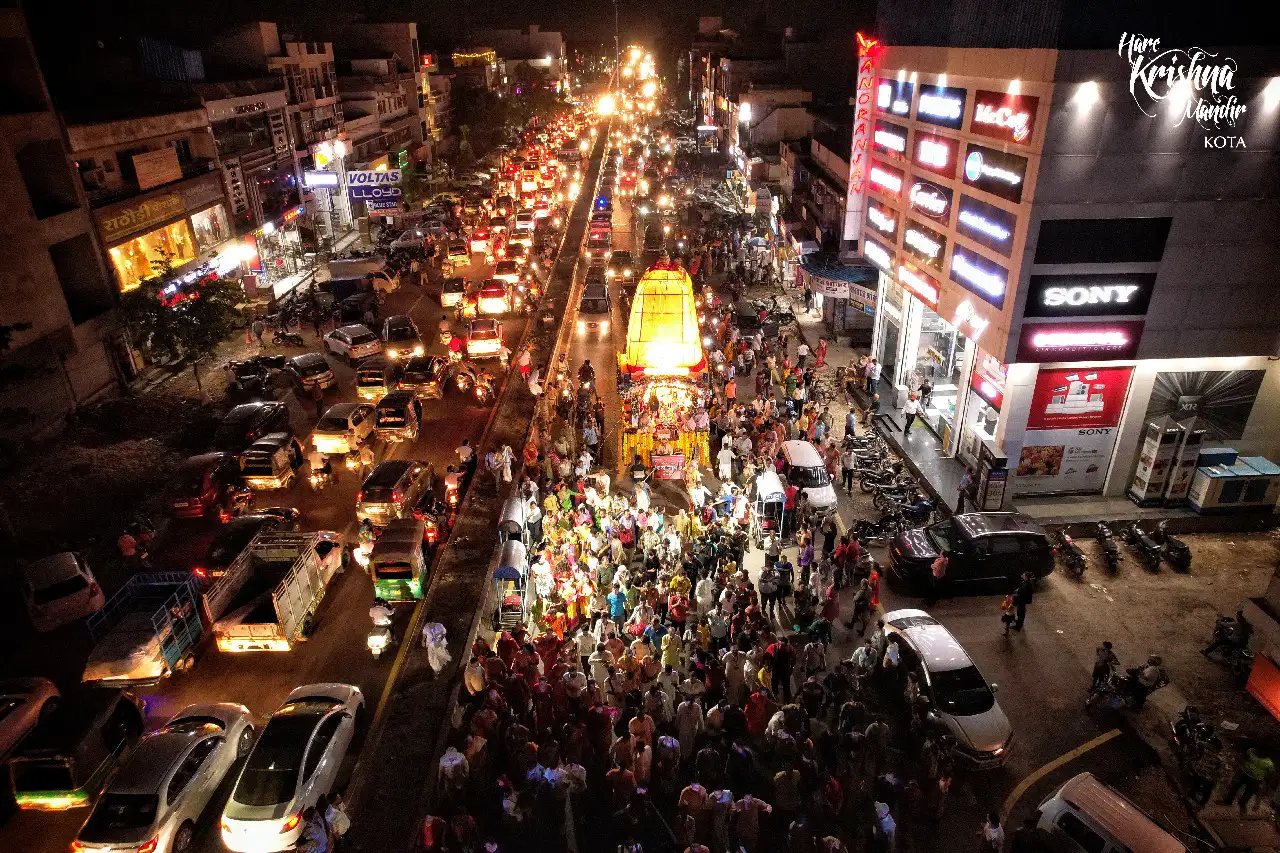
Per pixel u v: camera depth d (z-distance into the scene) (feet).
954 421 85.46
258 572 66.74
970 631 62.64
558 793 45.85
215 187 139.23
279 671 60.29
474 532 77.30
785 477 79.36
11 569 72.95
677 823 46.03
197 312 109.29
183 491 80.69
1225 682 57.11
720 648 58.34
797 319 134.92
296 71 185.26
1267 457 75.82
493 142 337.31
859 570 67.41
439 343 132.05
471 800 47.80
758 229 175.52
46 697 54.60
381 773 50.01
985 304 73.46
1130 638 61.57
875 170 101.91
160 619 58.75
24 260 92.02
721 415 92.89
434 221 195.00
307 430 101.30
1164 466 74.84
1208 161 63.67
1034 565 66.39
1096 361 70.95
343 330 123.24
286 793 44.37
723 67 255.09
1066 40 60.34
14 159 91.30
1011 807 47.57
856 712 49.93
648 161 276.62
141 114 119.85
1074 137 62.59
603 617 59.72
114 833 42.78
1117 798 42.34
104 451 92.07
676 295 90.48
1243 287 67.92
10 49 94.38
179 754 46.19
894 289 103.04
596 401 98.12
